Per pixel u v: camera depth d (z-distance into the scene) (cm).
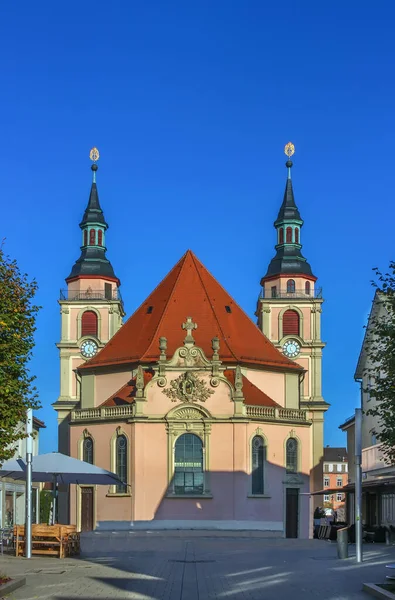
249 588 3212
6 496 9188
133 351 8888
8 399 3569
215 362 8100
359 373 8800
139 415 8012
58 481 6144
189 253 9856
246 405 8100
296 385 9138
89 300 11850
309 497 8388
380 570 3931
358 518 4519
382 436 3569
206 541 7006
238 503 7888
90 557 4938
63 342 11775
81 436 8462
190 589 3167
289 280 11975
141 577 3612
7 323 3591
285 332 11844
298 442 8450
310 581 3469
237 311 9562
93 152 12525
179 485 7962
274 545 6353
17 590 3102
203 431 7994
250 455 8038
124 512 7969
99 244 12231
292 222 12175
